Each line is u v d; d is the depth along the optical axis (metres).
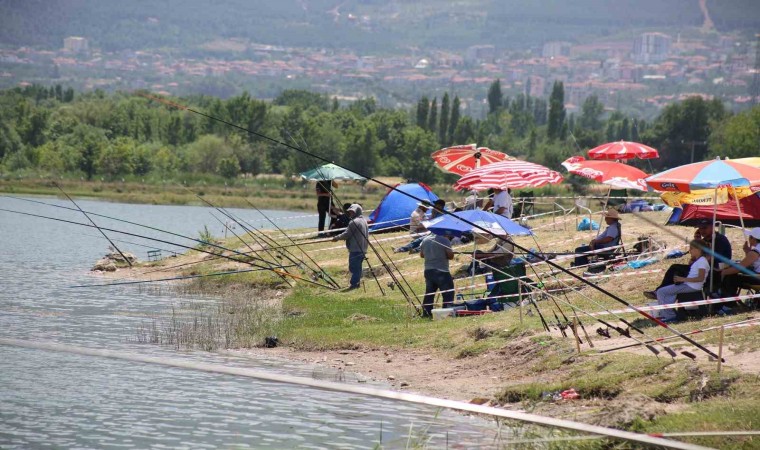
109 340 42.50
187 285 61.94
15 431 27.98
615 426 24.61
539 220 72.75
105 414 29.89
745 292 37.88
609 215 49.03
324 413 30.09
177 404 31.23
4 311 50.72
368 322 44.88
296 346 41.25
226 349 41.00
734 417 23.59
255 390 32.94
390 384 33.81
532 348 34.22
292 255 63.72
